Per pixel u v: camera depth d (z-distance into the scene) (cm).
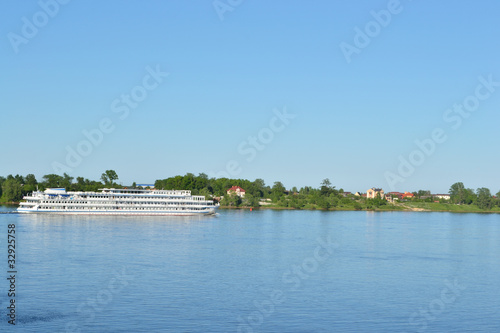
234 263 11856
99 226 19375
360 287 9681
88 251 13100
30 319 7394
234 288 9381
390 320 7750
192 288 9306
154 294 8819
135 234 17050
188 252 13375
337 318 7775
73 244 14275
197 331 7056
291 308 8188
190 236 17000
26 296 8531
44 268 10731
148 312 7812
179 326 7244
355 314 7988
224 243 15388
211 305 8250
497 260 13062
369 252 14212
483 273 11250
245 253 13438
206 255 12938
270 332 7094
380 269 11494
